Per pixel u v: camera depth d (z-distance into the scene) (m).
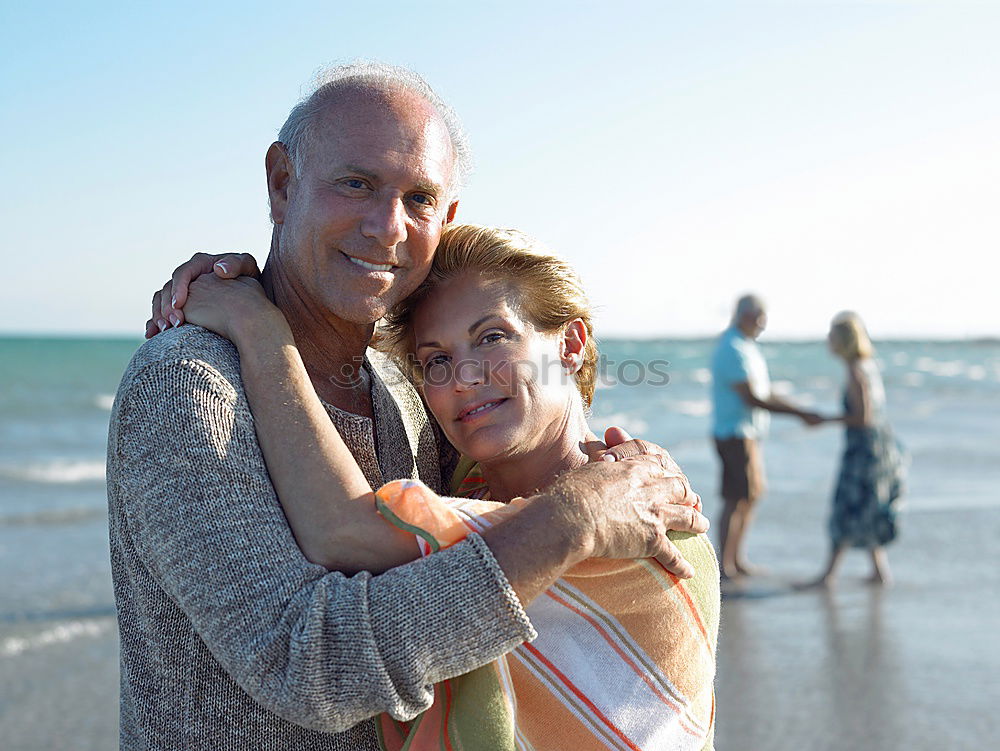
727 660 5.73
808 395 34.88
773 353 83.12
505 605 1.39
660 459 1.73
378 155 1.67
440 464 2.17
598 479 1.56
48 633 6.36
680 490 1.69
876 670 5.56
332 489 1.48
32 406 29.11
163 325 1.70
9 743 4.62
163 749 1.58
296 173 1.75
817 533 9.72
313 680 1.34
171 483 1.44
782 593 7.32
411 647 1.35
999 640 6.09
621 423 23.36
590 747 1.59
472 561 1.40
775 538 9.45
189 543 1.42
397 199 1.70
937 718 4.86
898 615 6.69
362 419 1.85
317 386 1.87
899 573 7.95
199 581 1.41
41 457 18.67
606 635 1.61
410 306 1.88
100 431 23.95
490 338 1.78
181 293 1.69
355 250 1.69
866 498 7.51
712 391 7.97
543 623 1.60
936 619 6.58
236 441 1.48
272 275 1.87
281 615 1.37
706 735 1.75
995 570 8.00
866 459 7.55
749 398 7.71
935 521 10.09
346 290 1.72
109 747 4.66
